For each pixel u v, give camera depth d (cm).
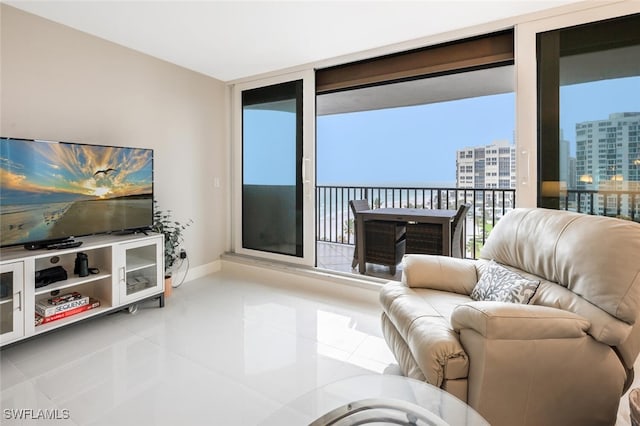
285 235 374
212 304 303
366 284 308
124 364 204
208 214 390
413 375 158
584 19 225
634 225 139
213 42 290
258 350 222
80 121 271
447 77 354
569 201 235
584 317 135
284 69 356
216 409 164
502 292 171
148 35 276
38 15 243
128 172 280
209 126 387
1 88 228
